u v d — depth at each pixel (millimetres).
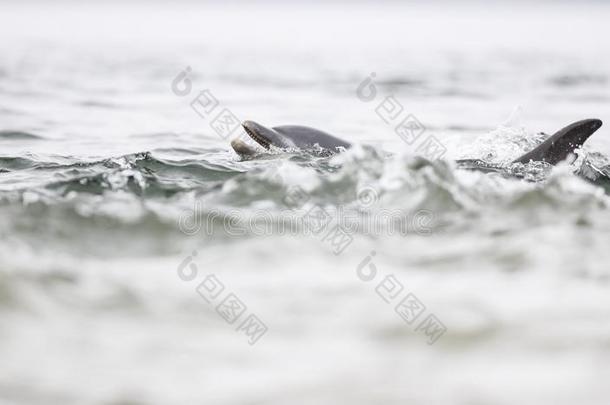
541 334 23422
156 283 27016
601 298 26031
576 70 117500
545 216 34125
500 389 20391
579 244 31000
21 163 48000
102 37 181750
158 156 52219
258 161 46500
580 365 21609
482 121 74312
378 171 37844
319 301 25891
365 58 132750
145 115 74500
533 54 145500
